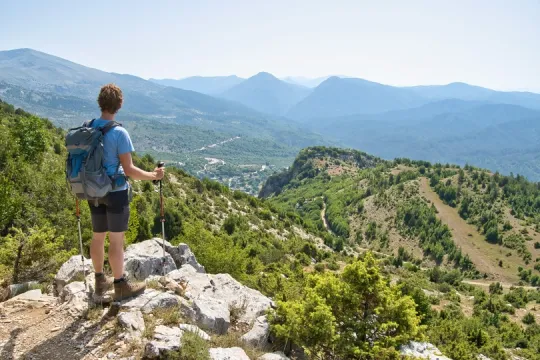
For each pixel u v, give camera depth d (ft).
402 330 30.35
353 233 650.43
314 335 25.04
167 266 38.04
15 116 320.29
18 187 94.84
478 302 269.44
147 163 391.45
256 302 28.68
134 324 18.58
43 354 16.88
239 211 365.20
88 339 17.90
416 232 615.98
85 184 16.43
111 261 19.56
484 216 633.20
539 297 319.68
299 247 297.74
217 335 22.06
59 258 45.34
